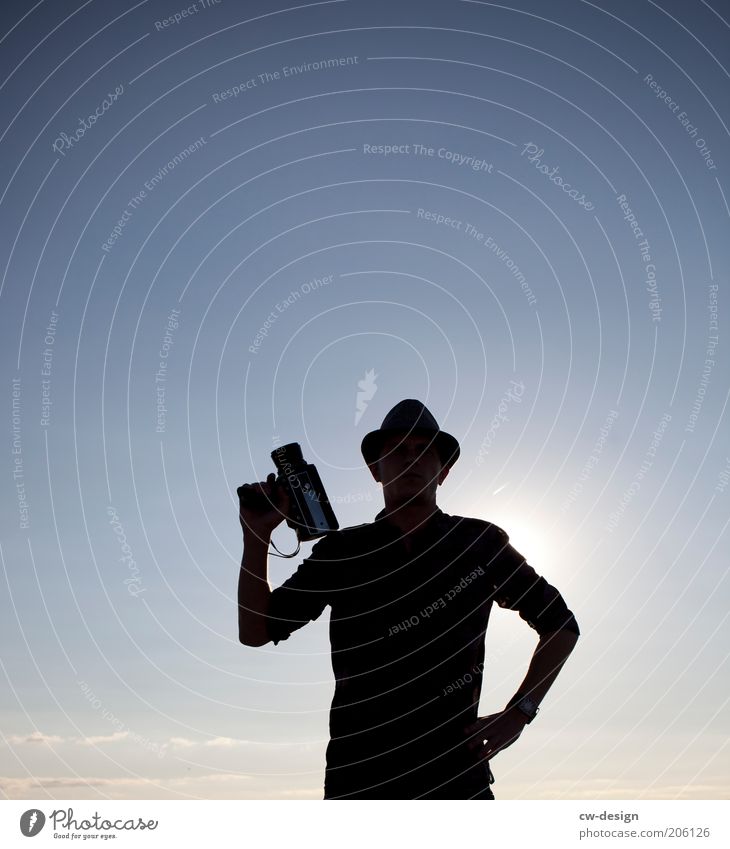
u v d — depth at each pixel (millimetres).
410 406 4766
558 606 4594
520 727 4379
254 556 4637
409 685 4383
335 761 4387
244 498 4668
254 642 4664
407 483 4633
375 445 4910
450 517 4723
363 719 4379
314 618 4707
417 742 4316
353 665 4473
